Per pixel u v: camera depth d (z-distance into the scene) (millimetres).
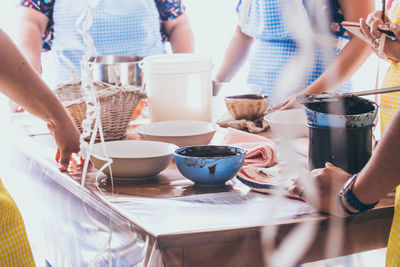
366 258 1056
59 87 1823
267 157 1314
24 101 1318
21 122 1989
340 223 982
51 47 2842
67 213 1331
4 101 2354
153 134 1551
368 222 1008
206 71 1756
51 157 1505
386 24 1456
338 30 1722
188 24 2939
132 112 1703
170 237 895
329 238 975
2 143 1794
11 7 3221
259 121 1762
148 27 2779
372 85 2635
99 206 1116
